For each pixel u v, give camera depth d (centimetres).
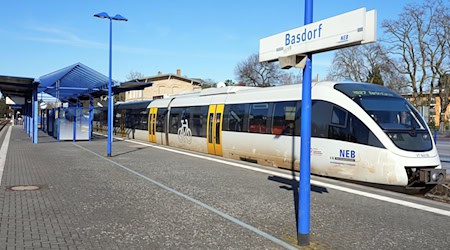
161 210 748
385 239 602
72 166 1349
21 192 895
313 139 1209
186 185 1016
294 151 1301
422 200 894
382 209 799
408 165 1008
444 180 1011
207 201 831
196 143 1945
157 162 1495
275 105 1414
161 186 995
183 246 549
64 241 560
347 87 1191
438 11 4509
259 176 1184
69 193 892
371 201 873
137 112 2841
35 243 548
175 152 1898
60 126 2598
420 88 4778
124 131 3103
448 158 1794
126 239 575
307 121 551
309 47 531
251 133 1523
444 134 4881
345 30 480
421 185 1048
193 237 589
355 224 683
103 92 2803
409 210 796
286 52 572
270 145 1415
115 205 782
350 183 1098
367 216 741
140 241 567
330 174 1158
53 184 1001
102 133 3841
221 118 1734
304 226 559
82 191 917
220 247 546
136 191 927
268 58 614
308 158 554
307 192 557
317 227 660
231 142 1652
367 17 457
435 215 759
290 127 1330
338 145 1130
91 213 718
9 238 568
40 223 648
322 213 759
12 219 670
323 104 1202
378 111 1097
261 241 574
